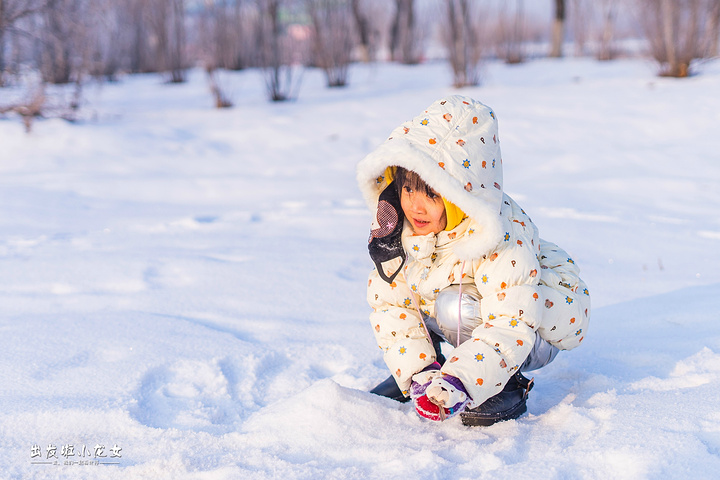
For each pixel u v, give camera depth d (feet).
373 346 8.39
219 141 30.91
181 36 65.46
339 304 10.16
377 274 6.48
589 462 4.99
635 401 6.13
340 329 9.04
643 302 9.87
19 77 38.65
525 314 5.70
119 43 70.90
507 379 5.65
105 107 42.06
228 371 7.68
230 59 70.59
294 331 8.99
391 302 6.39
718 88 35.53
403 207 5.87
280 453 5.67
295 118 35.47
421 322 6.39
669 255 12.83
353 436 5.88
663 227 15.16
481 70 51.37
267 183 22.53
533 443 5.62
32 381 7.21
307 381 7.45
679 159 22.61
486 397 5.58
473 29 48.11
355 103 40.93
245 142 30.94
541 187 20.01
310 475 5.16
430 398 5.38
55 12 38.91
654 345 8.07
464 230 5.88
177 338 8.57
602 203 17.83
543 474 4.82
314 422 6.00
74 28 39.81
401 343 6.26
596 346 8.20
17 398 6.77
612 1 64.85
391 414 6.27
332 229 15.81
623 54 66.49
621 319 9.17
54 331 8.82
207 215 17.89
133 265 12.34
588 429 5.73
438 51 100.68
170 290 10.93
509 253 5.77
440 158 5.53
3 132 29.40
